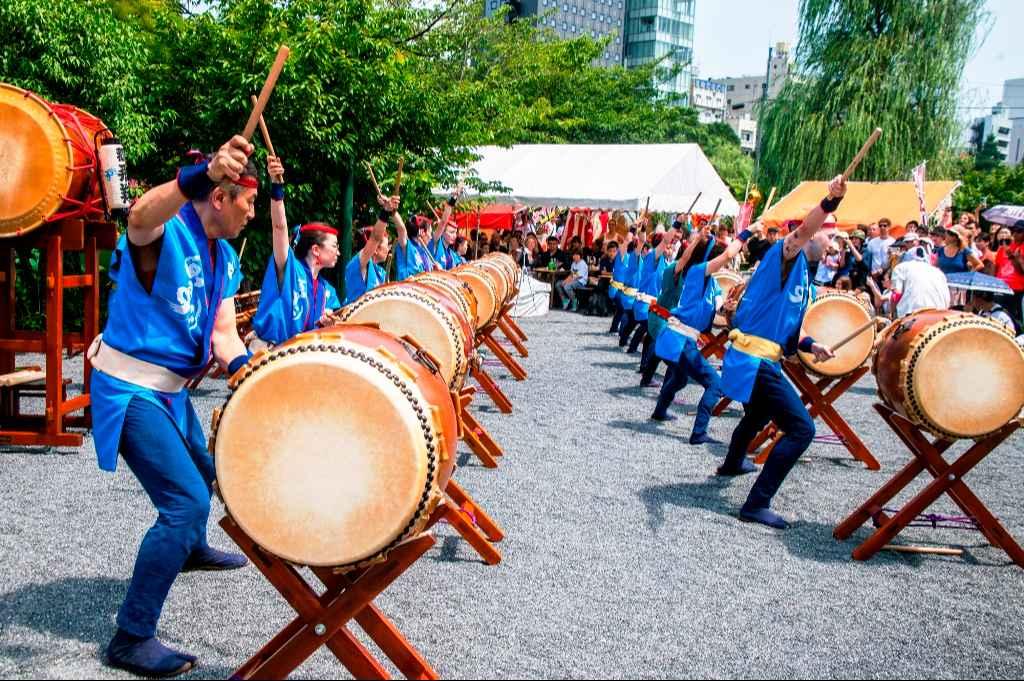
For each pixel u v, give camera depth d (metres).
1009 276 8.95
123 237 2.51
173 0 10.92
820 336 5.45
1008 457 6.01
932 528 4.23
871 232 13.23
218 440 2.08
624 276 11.22
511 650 2.73
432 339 3.58
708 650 2.80
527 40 25.36
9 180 4.41
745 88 118.69
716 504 4.46
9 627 2.72
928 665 2.77
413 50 13.95
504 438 5.78
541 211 20.14
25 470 4.46
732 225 16.75
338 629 2.19
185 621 2.83
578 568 3.47
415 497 2.02
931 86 22.20
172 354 2.52
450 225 8.90
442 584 3.25
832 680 2.64
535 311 14.68
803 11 23.45
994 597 3.39
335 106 9.41
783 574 3.52
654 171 15.15
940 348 3.62
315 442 2.03
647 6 83.44
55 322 4.77
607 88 28.53
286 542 2.06
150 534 2.47
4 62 7.57
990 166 61.28
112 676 2.45
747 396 4.10
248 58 8.96
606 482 4.77
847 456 5.76
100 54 8.00
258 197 9.34
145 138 8.59
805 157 22.97
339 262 9.77
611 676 2.59
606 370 9.06
